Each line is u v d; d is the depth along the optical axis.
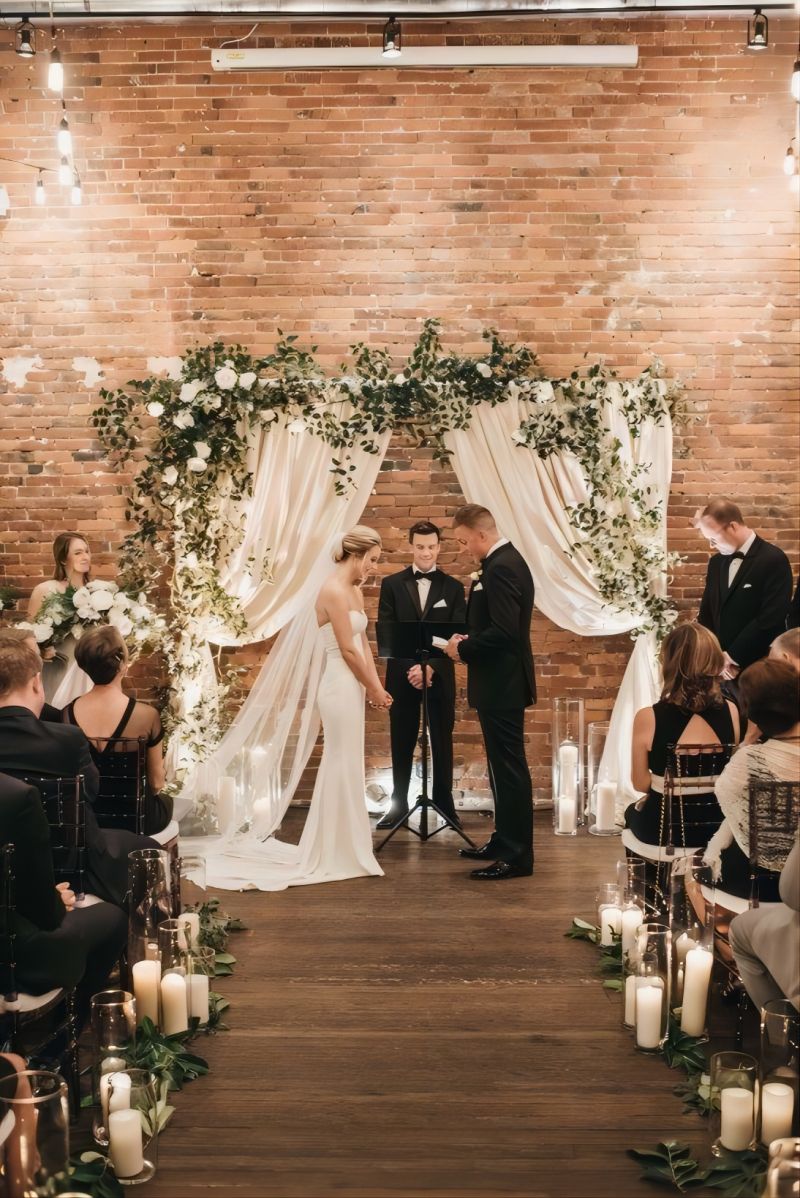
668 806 4.04
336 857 5.47
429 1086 3.40
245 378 6.49
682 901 3.73
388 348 6.72
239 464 6.63
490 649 5.38
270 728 6.10
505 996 4.08
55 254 6.74
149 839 4.05
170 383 6.63
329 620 5.45
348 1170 2.94
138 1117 2.87
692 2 6.33
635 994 3.77
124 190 6.70
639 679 6.62
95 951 3.53
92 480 6.81
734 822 3.52
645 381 6.64
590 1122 3.19
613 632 6.68
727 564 5.95
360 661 5.43
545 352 6.72
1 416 6.82
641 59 6.59
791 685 3.41
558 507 6.66
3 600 6.71
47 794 3.51
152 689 6.81
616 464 6.60
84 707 4.32
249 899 5.16
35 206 6.72
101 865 3.71
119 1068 3.04
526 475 6.64
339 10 6.35
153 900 3.64
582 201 6.66
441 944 4.59
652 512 6.60
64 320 6.77
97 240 6.73
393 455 6.73
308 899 5.15
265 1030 3.81
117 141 6.68
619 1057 3.60
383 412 6.57
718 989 4.09
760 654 5.82
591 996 4.08
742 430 6.78
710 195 6.67
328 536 6.63
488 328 6.70
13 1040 3.06
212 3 6.34
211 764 6.15
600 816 6.24
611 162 6.64
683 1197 2.81
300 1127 3.16
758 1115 2.88
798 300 6.72
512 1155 3.01
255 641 6.69
